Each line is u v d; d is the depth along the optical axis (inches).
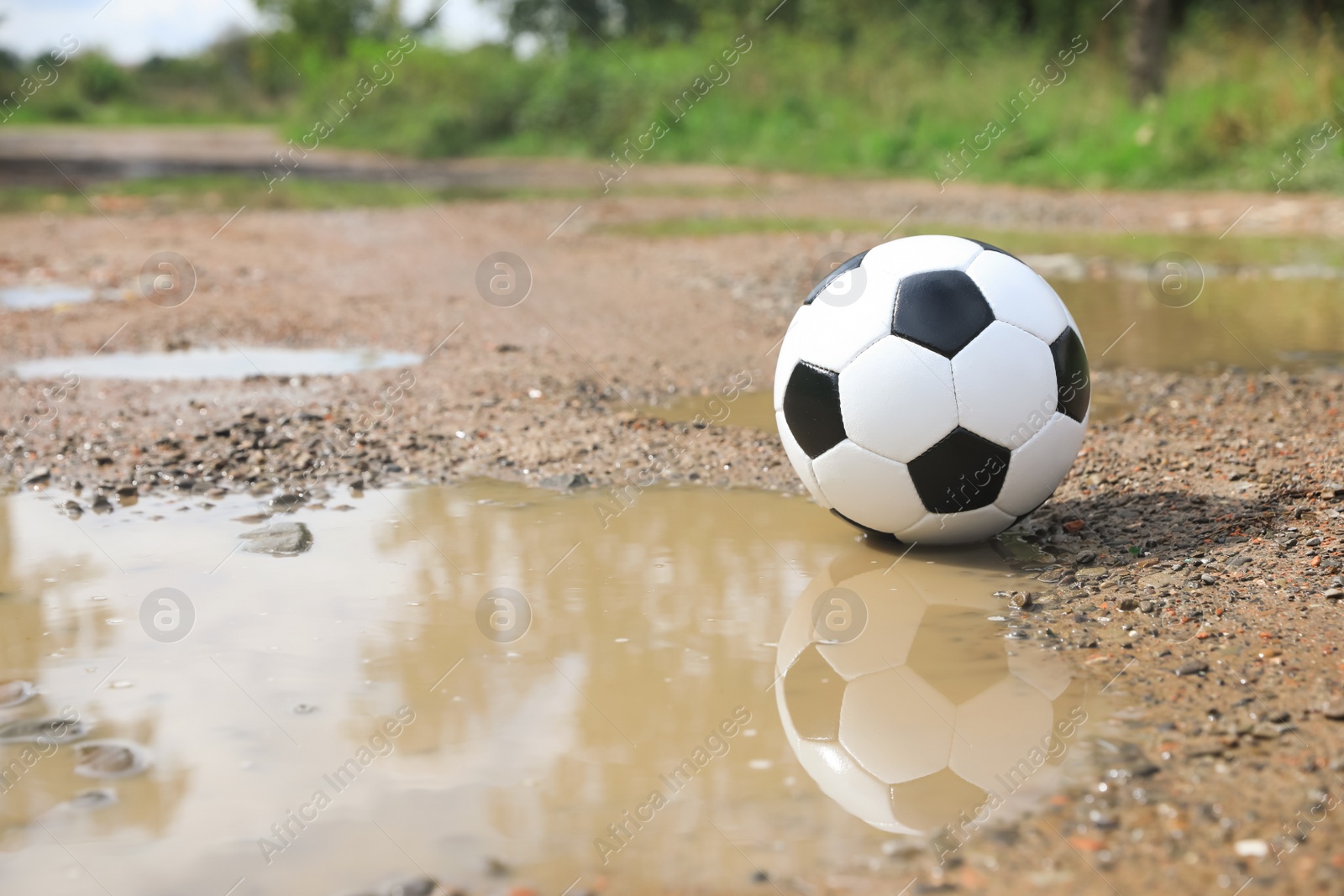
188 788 40.9
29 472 59.8
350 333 83.0
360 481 58.7
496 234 138.1
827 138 231.1
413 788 40.8
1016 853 38.4
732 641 47.0
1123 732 42.0
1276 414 64.5
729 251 120.3
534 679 45.3
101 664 45.8
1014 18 290.4
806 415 51.6
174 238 132.3
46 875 38.4
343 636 47.4
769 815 39.8
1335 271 107.0
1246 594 47.9
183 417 66.0
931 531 51.6
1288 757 40.8
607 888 37.8
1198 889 37.3
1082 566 50.8
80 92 519.2
